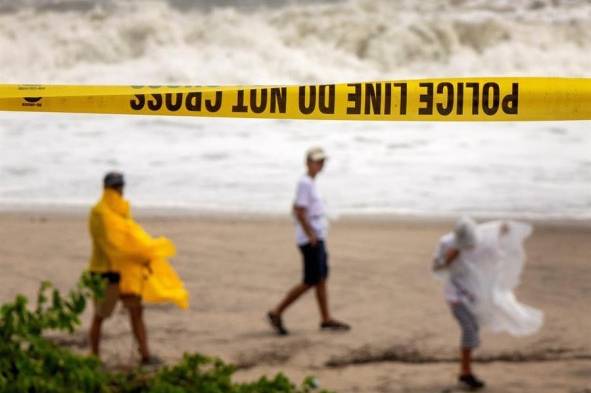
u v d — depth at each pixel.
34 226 36.12
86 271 8.59
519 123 59.25
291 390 8.62
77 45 90.06
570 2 97.50
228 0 95.44
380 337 24.56
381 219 38.00
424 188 44.19
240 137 55.59
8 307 8.09
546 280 29.62
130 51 90.38
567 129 57.94
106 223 21.08
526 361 22.97
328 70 89.31
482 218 38.78
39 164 48.56
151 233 35.16
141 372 8.74
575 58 92.12
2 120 58.66
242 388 8.53
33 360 7.83
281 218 37.94
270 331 24.88
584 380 21.84
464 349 21.19
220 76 87.31
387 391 21.12
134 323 21.94
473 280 21.03
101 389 8.12
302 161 50.31
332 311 26.61
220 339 24.16
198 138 55.16
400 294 28.14
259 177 46.28
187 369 8.62
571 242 34.69
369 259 31.88
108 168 48.00
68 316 8.23
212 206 39.97
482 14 95.50
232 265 30.97
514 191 43.62
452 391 21.19
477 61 92.31
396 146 53.94
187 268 30.50
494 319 21.12
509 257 20.98
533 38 93.50
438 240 34.81
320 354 23.38
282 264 31.23
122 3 94.69
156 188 43.53
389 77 90.50
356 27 92.94
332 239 34.53
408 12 95.06
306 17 93.69
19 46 90.06
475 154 51.94
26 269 30.27
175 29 91.44
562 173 47.62
